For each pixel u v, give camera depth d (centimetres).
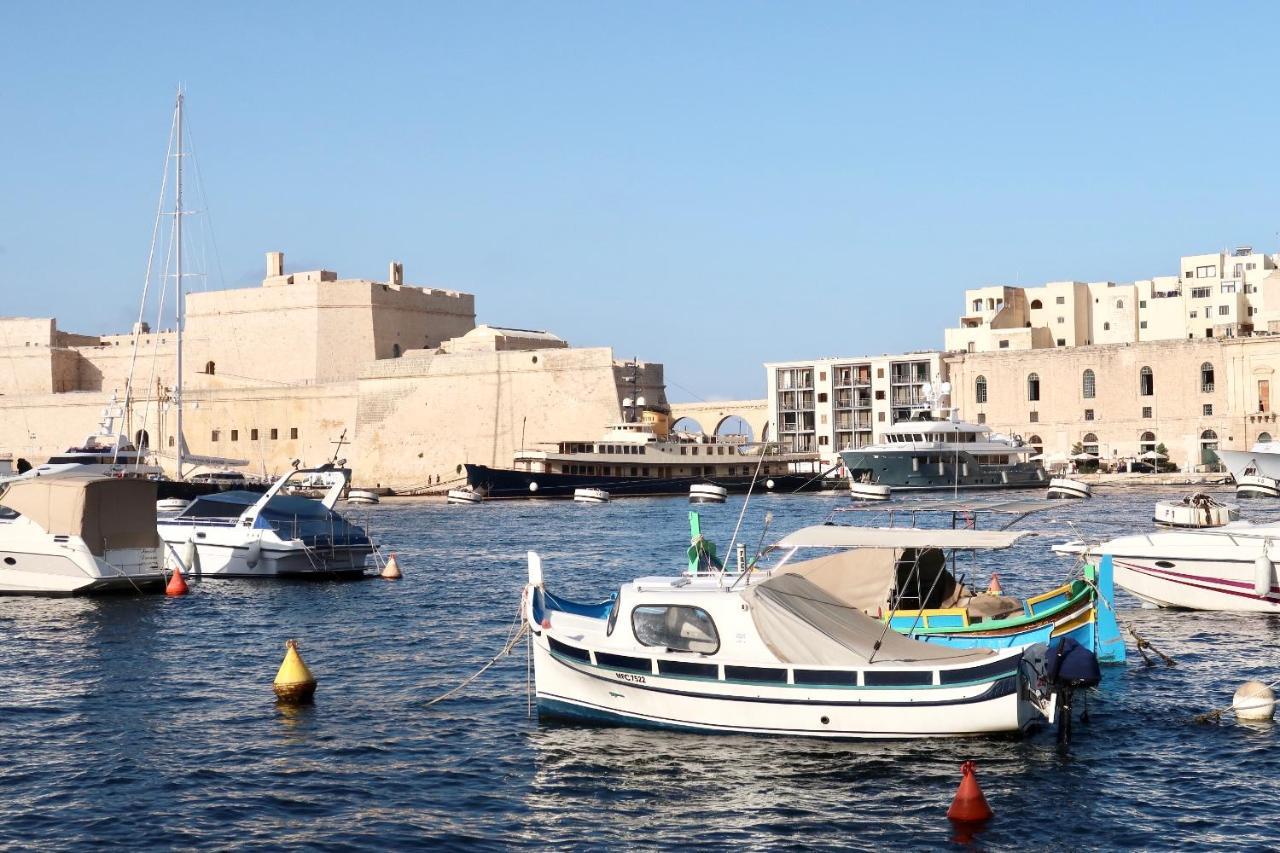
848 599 2752
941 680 2291
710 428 14850
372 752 2356
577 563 5453
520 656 3216
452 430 12788
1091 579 2852
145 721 2588
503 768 2255
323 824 2002
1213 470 12375
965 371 13600
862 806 2052
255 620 3784
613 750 2325
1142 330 15375
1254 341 12319
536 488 11188
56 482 4212
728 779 2170
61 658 3212
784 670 2334
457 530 7538
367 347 13975
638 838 1942
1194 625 3434
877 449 10906
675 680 2394
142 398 13838
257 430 13588
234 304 14375
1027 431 13312
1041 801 2066
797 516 8031
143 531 4356
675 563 5438
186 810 2061
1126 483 11906
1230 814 2003
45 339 15150
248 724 2561
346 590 4462
